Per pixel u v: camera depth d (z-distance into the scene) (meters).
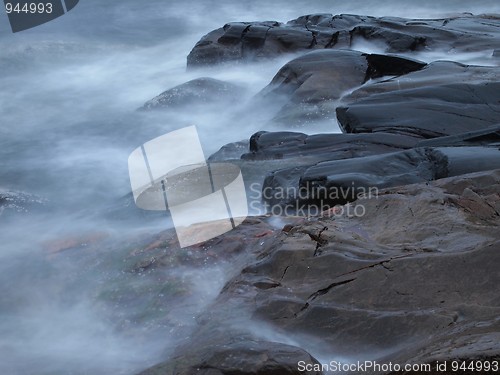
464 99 10.15
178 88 15.47
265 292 5.11
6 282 6.51
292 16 29.12
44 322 5.77
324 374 4.25
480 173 6.48
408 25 17.73
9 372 5.04
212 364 4.13
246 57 18.34
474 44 16.56
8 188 11.05
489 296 4.59
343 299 4.83
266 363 4.06
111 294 5.91
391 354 4.25
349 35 17.84
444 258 4.93
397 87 12.13
